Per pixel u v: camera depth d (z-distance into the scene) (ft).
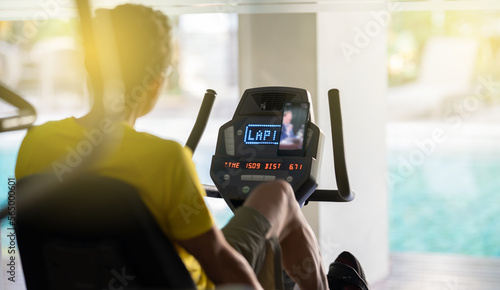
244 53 10.95
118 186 4.16
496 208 19.17
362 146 12.14
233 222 5.35
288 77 10.78
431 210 19.31
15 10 9.39
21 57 39.42
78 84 40.78
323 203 11.12
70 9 9.30
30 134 4.81
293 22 10.69
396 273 12.57
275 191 5.68
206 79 49.29
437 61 49.57
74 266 4.27
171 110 42.27
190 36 48.96
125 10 4.66
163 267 4.25
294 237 5.93
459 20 50.70
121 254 4.18
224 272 4.60
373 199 12.44
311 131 6.95
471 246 15.31
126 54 4.62
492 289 11.21
